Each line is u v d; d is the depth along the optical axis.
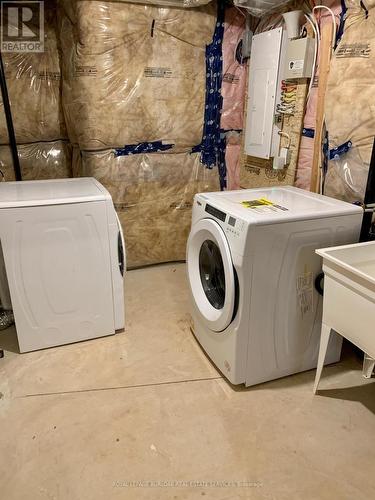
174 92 2.90
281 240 1.69
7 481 1.43
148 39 2.71
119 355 2.17
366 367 1.87
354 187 2.13
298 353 1.98
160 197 3.14
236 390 1.91
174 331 2.41
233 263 1.70
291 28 2.41
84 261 2.13
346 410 1.79
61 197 2.02
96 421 1.71
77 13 2.51
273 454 1.56
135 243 3.19
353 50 2.03
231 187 3.37
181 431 1.66
